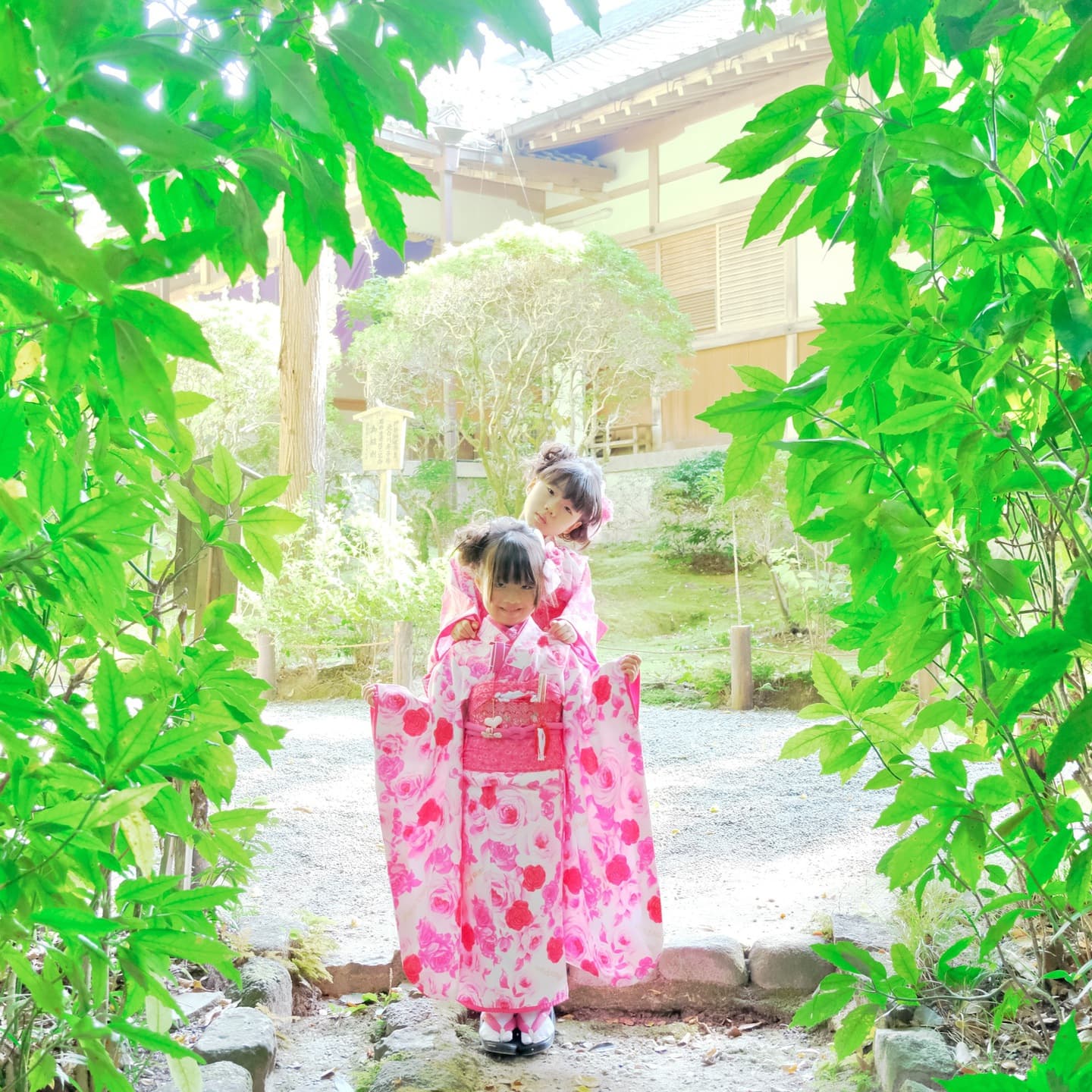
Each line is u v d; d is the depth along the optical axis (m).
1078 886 1.42
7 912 1.00
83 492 1.52
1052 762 1.07
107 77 0.72
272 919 2.99
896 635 1.48
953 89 1.32
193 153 0.74
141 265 0.80
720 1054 2.52
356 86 1.03
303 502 9.20
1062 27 1.26
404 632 7.79
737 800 4.80
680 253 15.09
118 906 1.21
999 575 1.40
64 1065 1.71
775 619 9.77
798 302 13.74
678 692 7.97
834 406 1.60
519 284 11.31
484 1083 2.34
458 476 14.89
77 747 1.10
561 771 2.60
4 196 0.65
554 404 12.28
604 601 11.24
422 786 2.64
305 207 1.11
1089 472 1.31
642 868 2.59
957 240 1.68
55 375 0.84
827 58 11.96
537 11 0.95
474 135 14.89
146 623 1.56
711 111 14.27
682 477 12.59
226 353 13.60
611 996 2.83
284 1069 2.38
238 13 0.97
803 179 1.30
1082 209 1.09
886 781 1.72
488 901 2.51
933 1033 2.15
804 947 2.75
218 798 1.36
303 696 8.08
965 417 1.39
